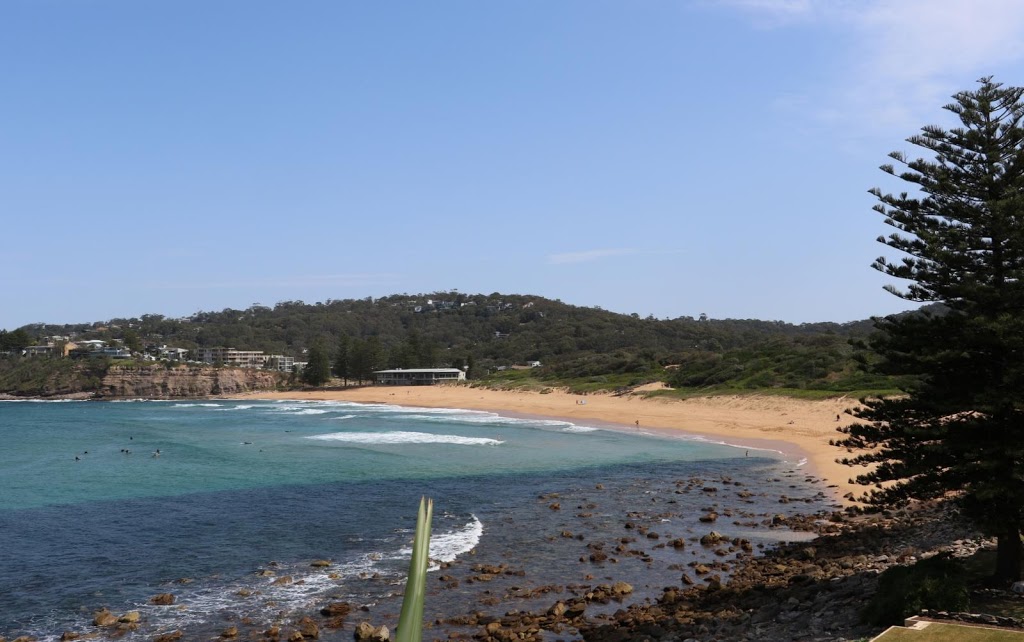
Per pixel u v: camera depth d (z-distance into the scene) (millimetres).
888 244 15789
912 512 25078
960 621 12305
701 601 18125
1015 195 14352
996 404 14219
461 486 36688
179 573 22359
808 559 20891
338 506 31938
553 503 31953
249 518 29719
